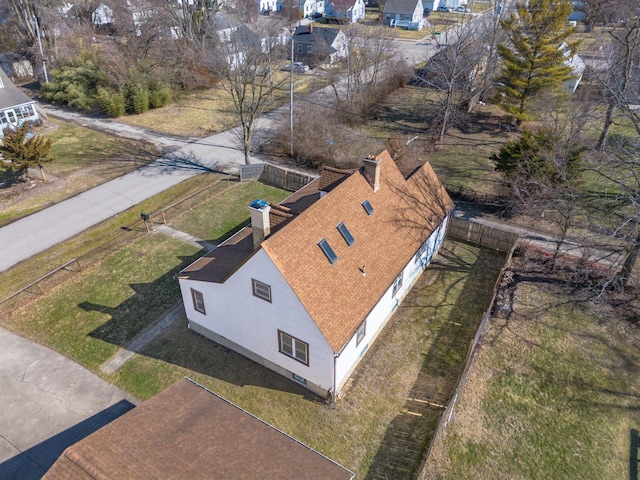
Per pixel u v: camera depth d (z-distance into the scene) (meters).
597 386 18.89
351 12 93.75
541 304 23.30
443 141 44.00
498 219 30.72
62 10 63.78
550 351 20.56
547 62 40.47
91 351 20.55
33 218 30.81
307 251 17.14
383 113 51.53
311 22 94.25
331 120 43.69
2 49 60.62
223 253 21.20
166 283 24.77
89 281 24.92
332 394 17.89
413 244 22.38
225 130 46.50
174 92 55.41
